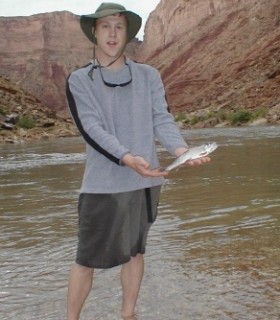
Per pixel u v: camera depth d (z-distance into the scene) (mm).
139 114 3111
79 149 22891
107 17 3074
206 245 4969
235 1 145375
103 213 3037
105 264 3082
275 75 88688
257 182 8984
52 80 178375
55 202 7910
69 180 10828
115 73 3111
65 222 6340
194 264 4363
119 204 3027
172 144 3053
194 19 157875
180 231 5617
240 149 17438
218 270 4172
